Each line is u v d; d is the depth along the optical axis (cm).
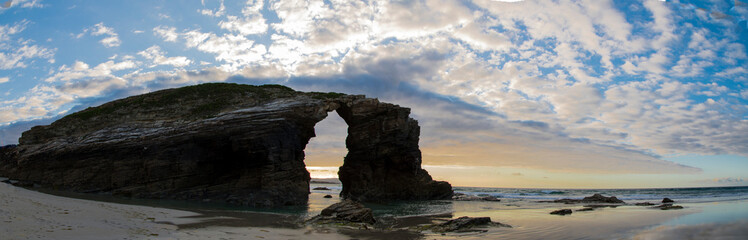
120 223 1912
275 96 4491
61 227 1619
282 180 3797
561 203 4488
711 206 3338
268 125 3744
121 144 3847
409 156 5028
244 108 4144
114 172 3775
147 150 3788
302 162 4206
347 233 1988
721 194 6222
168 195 3659
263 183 3662
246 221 2369
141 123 4128
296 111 3994
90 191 3744
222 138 3772
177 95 4441
